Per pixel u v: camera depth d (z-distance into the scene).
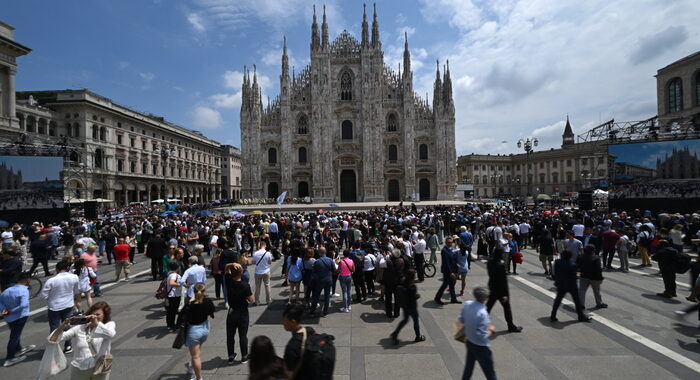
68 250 21.61
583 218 25.83
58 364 7.53
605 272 17.78
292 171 70.00
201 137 101.69
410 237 18.59
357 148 70.38
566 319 11.28
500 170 113.62
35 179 34.22
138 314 12.38
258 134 69.06
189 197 91.62
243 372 8.17
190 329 7.51
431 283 16.23
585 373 7.93
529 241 27.08
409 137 69.12
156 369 8.41
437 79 70.06
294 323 5.78
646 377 7.74
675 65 48.19
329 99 69.06
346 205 57.31
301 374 5.28
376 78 69.19
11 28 48.09
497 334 10.15
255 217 30.14
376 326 11.00
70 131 59.75
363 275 13.75
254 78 69.25
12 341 8.82
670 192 31.83
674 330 10.30
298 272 13.09
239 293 8.63
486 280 16.62
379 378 7.79
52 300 9.57
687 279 16.31
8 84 47.91
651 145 32.75
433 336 10.09
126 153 69.00
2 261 12.67
